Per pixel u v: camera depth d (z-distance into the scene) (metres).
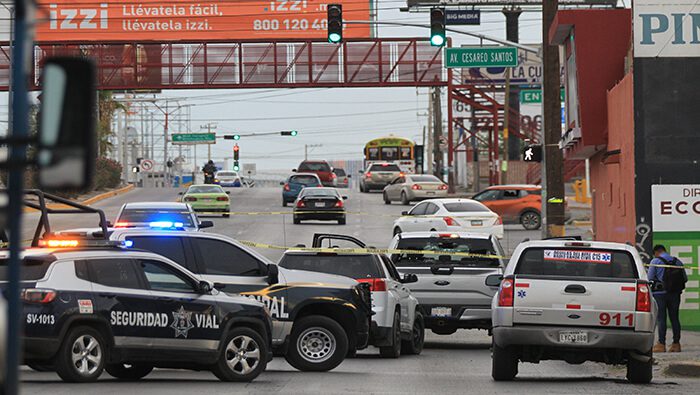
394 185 156.25
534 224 117.69
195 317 35.38
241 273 41.25
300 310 41.09
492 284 40.09
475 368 42.66
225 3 175.38
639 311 36.00
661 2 61.25
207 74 175.50
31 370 39.44
